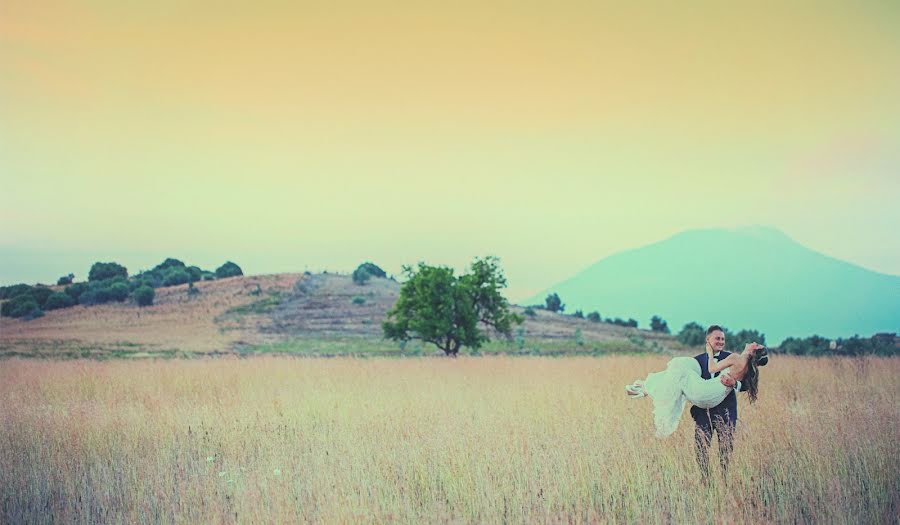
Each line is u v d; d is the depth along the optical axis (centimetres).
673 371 966
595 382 1842
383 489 901
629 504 837
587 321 7762
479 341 4378
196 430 1272
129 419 1381
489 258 4391
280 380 2058
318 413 1423
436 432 1129
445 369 2325
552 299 8881
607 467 924
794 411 1266
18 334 6756
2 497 922
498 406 1384
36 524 852
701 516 792
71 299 8438
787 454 933
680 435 1016
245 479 972
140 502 891
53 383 2033
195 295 8962
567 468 934
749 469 892
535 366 2420
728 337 3472
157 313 8019
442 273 4306
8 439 1180
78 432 1234
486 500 846
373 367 2400
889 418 1160
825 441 980
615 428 1124
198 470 1016
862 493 862
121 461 1053
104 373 2259
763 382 1712
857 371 1875
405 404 1463
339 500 839
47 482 972
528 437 1093
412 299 4316
